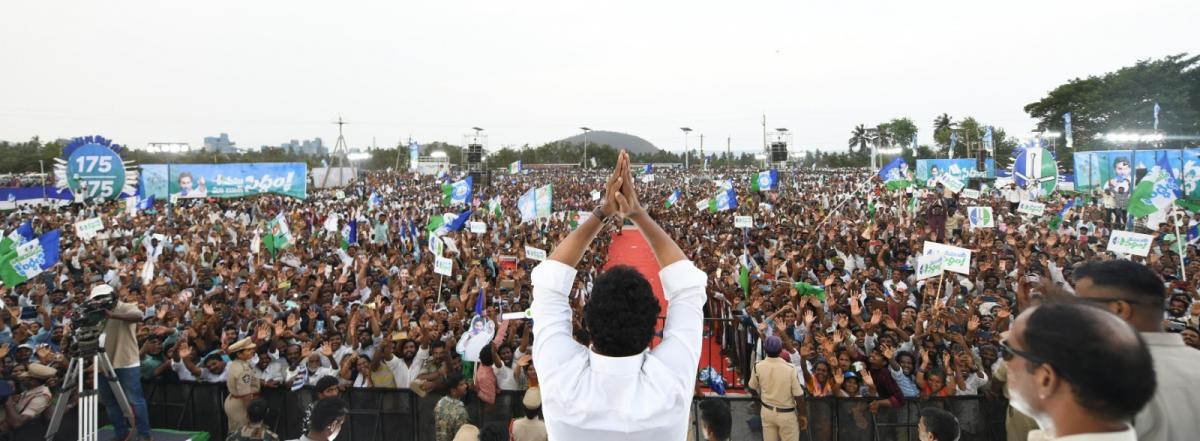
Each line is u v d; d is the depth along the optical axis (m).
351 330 8.81
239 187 32.12
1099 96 54.75
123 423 6.76
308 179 57.81
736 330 10.48
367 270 13.98
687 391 1.61
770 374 7.05
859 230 19.97
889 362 7.48
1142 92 50.91
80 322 6.21
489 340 8.62
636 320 1.59
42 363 7.82
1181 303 9.56
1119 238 11.94
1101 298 2.27
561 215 30.44
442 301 12.97
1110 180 24.44
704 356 11.78
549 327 1.72
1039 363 1.36
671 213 29.58
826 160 111.88
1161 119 49.22
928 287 11.61
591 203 35.69
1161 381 2.00
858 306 9.51
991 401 6.89
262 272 13.98
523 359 7.98
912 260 15.35
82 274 14.43
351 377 7.98
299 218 26.19
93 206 29.56
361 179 64.00
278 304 11.33
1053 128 61.31
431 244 12.90
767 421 7.02
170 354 8.06
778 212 28.25
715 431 4.46
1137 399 1.27
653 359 1.63
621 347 1.61
